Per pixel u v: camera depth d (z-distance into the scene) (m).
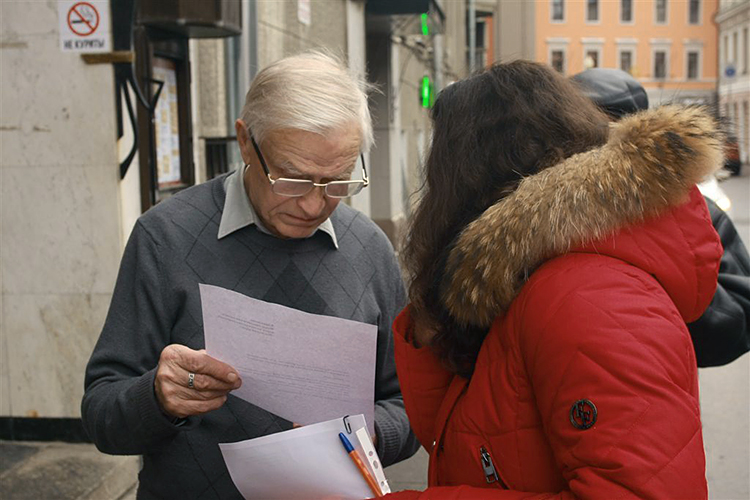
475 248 1.21
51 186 3.90
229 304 1.54
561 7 56.72
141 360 1.73
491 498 1.20
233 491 1.74
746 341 2.02
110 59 3.79
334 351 1.59
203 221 1.78
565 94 1.30
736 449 4.37
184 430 1.60
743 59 50.34
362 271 1.88
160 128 4.29
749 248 12.15
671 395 1.05
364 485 1.53
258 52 5.40
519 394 1.20
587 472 1.06
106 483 3.62
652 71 57.41
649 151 1.14
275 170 1.62
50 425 4.03
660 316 1.10
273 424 1.75
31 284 3.96
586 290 1.12
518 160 1.27
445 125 1.33
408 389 1.53
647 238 1.17
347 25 8.70
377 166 12.03
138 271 1.75
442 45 17.33
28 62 3.84
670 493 1.02
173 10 3.92
